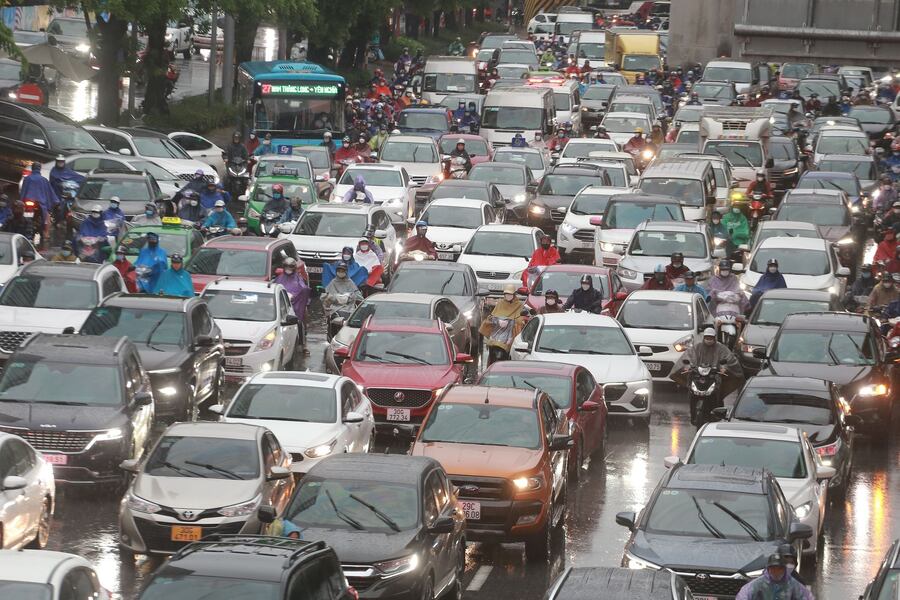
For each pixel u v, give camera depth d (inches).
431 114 3270.2
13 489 921.5
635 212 2246.6
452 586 922.1
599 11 7593.5
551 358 1514.5
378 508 876.0
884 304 1850.4
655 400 1631.4
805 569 1045.2
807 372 1496.1
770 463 1084.5
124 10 2635.3
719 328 1768.0
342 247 2086.6
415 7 6250.0
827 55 4303.6
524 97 3324.3
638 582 706.2
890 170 3100.4
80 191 2139.5
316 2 4042.8
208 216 2146.9
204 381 1405.0
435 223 2269.9
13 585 659.4
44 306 1507.1
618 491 1237.1
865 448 1478.8
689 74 4781.0
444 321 1664.6
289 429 1160.8
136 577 941.8
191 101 3627.0
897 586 732.7
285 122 2832.2
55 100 3580.2
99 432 1132.5
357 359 1430.9
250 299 1600.6
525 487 1023.6
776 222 2234.3
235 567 663.8
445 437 1079.0
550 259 2003.0
